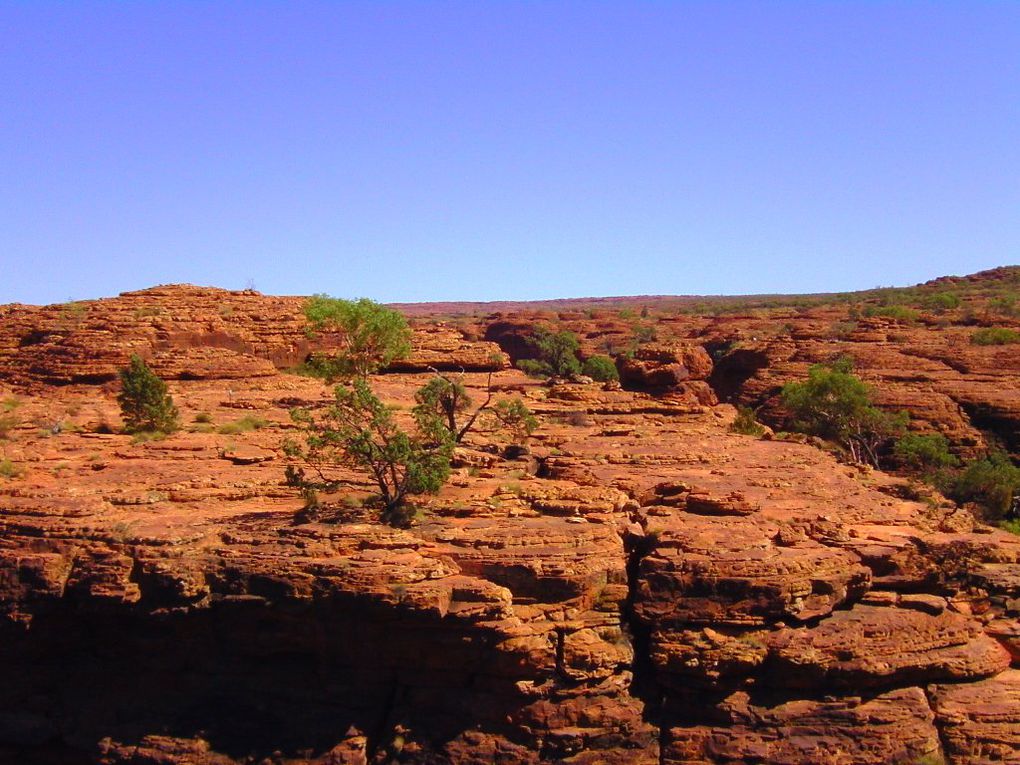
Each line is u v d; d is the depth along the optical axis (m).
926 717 21.64
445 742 21.30
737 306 179.75
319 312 44.84
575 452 32.56
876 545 24.33
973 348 73.56
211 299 51.69
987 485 45.19
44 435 33.94
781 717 21.41
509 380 52.81
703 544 23.05
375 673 22.12
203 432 35.06
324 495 26.80
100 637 23.55
